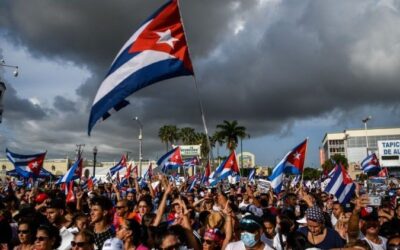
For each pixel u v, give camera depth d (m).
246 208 8.84
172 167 19.59
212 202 9.38
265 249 5.02
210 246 5.24
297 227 6.66
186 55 6.60
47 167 86.12
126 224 4.90
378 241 5.66
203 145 86.88
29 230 5.23
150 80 6.39
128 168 22.81
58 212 6.60
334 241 5.29
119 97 6.25
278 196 14.08
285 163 11.95
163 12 6.63
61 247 5.60
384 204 7.75
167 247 4.39
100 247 5.30
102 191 13.75
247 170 77.50
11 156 14.97
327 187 9.41
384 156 55.12
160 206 6.38
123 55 6.50
